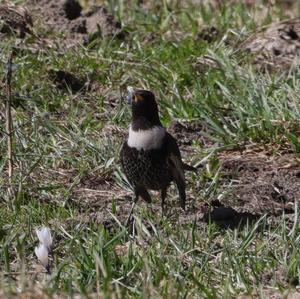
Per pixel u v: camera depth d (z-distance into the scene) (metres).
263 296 9.47
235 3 18.64
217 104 14.06
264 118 13.45
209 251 10.38
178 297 9.13
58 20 16.14
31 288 9.15
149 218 11.19
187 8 18.05
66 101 13.84
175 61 15.10
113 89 14.27
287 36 16.06
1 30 15.23
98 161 12.49
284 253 10.29
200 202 11.82
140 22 16.83
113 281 9.46
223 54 15.15
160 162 11.05
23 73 14.08
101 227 10.49
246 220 11.34
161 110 13.88
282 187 12.23
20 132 12.67
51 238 9.88
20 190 11.30
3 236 10.52
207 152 12.85
